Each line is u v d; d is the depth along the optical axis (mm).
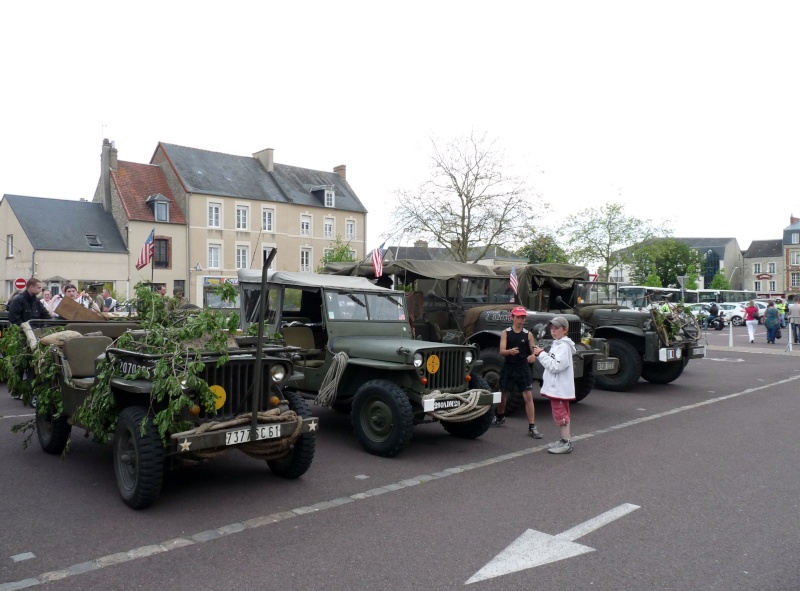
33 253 35750
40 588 3734
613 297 14188
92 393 5527
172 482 5914
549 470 6488
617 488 5871
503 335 8188
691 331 12625
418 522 4930
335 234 48062
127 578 3881
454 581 3904
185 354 5137
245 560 4172
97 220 39406
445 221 27984
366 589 3783
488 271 12453
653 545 4504
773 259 94875
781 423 9031
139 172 41125
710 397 11453
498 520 4988
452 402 7074
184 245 40438
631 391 12148
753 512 5211
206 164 43250
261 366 5445
